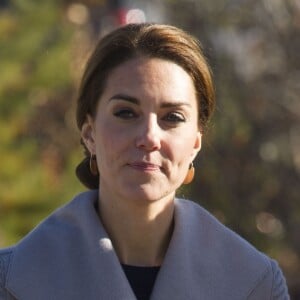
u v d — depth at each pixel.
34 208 16.98
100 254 8.03
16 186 16.97
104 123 7.84
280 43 23.70
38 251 8.16
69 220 8.30
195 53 8.01
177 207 8.43
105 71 7.93
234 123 22.77
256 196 22.94
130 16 26.95
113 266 8.00
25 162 17.89
